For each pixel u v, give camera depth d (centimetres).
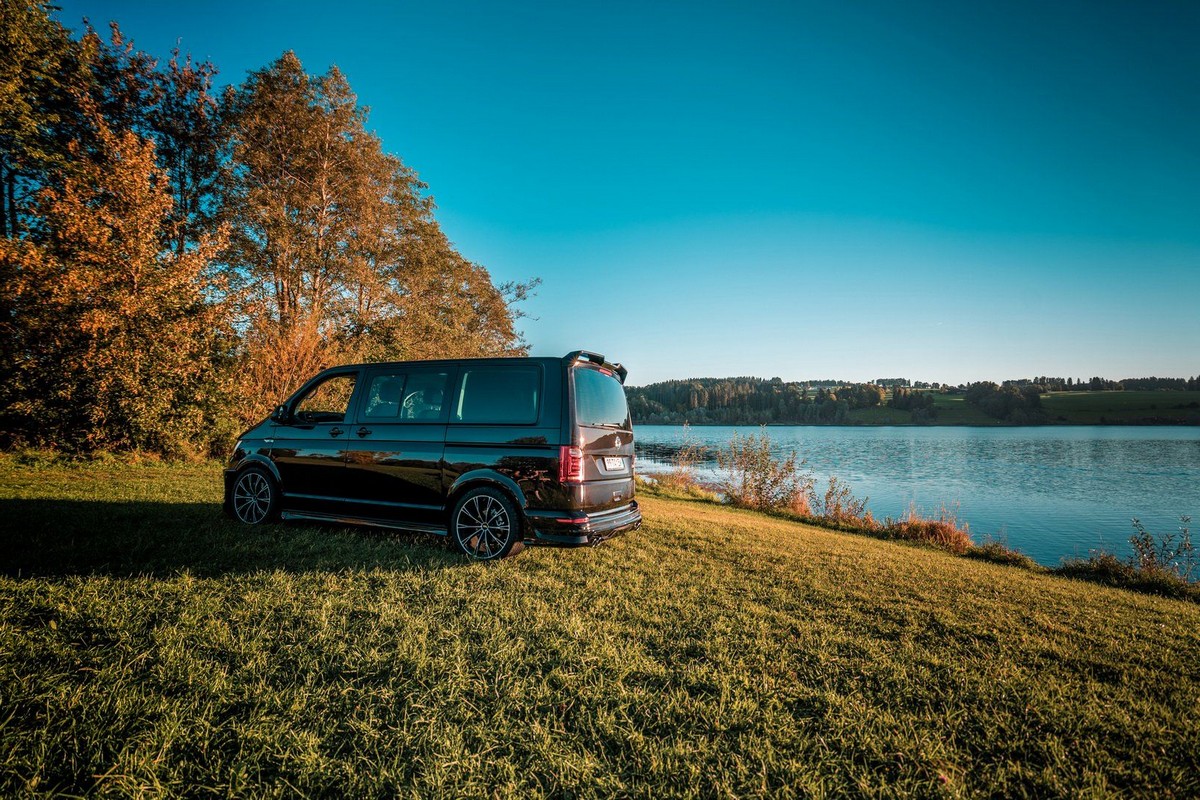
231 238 2188
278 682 292
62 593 385
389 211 2661
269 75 2291
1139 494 2750
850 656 361
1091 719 289
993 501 2489
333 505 613
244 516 669
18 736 236
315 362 1673
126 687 279
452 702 281
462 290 3694
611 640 363
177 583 421
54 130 1814
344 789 221
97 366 1186
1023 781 241
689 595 476
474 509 559
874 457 4691
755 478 1698
